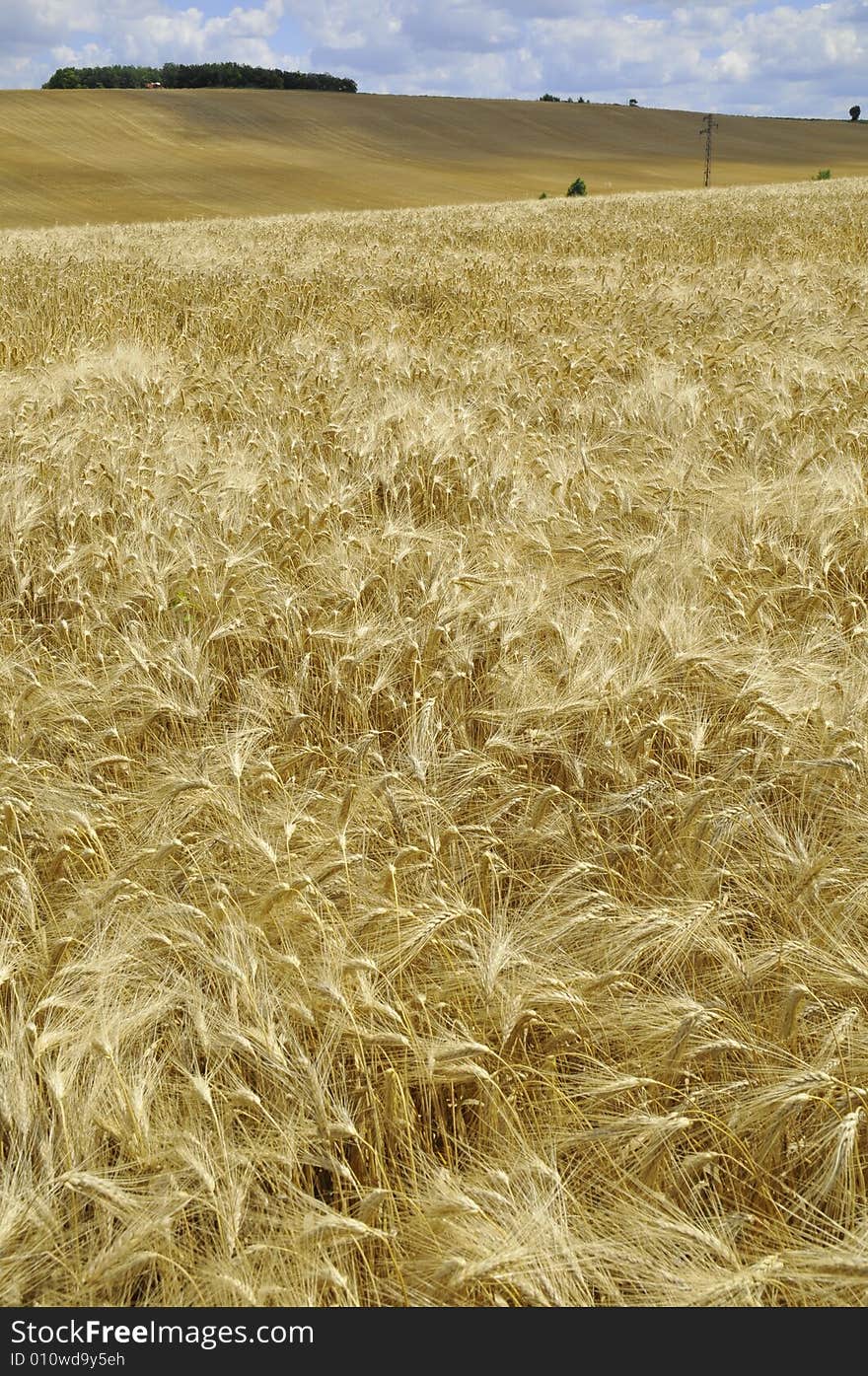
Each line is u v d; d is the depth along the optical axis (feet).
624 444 22.53
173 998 7.68
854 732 10.11
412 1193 6.72
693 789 10.14
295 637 13.06
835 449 20.02
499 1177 6.36
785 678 11.55
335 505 17.43
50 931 8.52
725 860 9.06
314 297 46.52
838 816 9.82
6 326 39.42
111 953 7.76
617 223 87.86
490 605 13.73
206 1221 6.63
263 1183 6.85
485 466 20.26
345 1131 6.57
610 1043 7.80
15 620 14.56
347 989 7.66
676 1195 6.82
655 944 8.23
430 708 10.95
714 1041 7.30
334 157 266.36
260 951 7.95
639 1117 6.57
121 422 23.72
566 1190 6.45
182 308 46.24
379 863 9.50
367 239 80.84
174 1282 6.05
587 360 30.63
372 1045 7.25
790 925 8.60
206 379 29.48
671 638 12.44
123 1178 6.47
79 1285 5.99
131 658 12.12
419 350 32.89
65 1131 6.48
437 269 55.31
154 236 88.28
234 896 8.64
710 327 36.09
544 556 15.66
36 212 174.19
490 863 8.88
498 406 24.82
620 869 9.59
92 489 18.44
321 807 9.94
